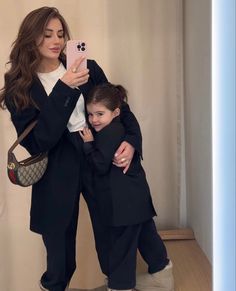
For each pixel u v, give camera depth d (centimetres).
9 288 211
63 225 153
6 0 195
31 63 146
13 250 210
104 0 201
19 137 147
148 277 173
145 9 206
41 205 155
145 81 212
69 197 153
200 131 192
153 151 221
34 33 145
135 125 162
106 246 162
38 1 197
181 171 227
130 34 206
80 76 141
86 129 153
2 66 198
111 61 207
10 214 209
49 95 143
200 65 186
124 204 152
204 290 176
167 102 217
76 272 203
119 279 158
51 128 141
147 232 167
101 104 151
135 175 156
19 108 145
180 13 210
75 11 200
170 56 212
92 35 203
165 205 227
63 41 153
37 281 210
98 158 149
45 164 151
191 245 209
